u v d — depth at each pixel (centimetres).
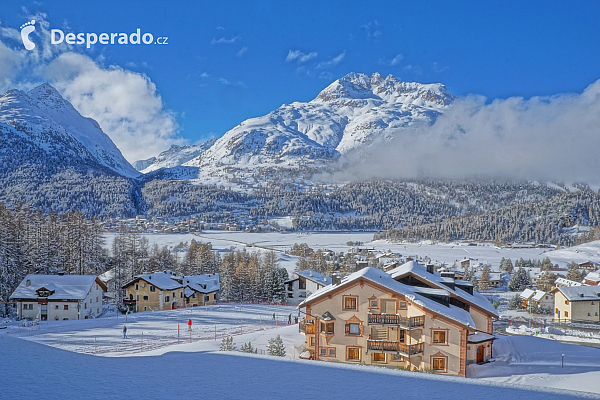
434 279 4941
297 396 1667
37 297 8119
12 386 1647
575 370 4128
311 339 4456
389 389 1778
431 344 4050
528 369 4184
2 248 8712
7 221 9631
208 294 11231
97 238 13462
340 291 4344
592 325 7881
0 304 8400
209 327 6688
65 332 6134
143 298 9838
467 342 4234
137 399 1570
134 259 13000
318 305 4400
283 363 2161
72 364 1986
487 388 1820
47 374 1812
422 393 1738
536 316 10462
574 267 17500
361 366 2141
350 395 1691
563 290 9412
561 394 1761
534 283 15250
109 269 13462
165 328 6538
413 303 4131
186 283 10838
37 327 6556
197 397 1617
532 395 1741
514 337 5191
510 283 15625
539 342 4981
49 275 8631
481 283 16050
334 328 4334
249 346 4206
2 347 2203
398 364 4181
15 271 8944
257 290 11838
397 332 4203
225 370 2005
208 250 17538
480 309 4681
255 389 1733
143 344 5278
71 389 1644
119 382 1761
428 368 4019
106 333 6053
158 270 12912
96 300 8769
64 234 11725
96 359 2131
